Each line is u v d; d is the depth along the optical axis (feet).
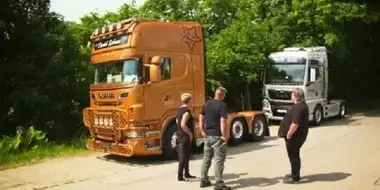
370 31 98.78
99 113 40.63
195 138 41.98
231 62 64.13
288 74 63.87
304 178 31.12
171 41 40.32
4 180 33.53
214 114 28.60
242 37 67.31
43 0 54.39
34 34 52.21
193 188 29.50
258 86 73.72
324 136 51.85
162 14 71.41
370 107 91.45
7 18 51.90
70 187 31.30
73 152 44.65
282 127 30.35
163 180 32.35
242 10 77.82
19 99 48.03
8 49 52.90
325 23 73.00
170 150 39.88
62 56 52.49
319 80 65.51
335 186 28.63
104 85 40.68
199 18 73.31
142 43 38.37
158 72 37.96
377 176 31.01
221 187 28.32
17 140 43.60
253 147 46.34
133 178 33.47
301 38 76.89
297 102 30.01
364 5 76.84
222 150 28.40
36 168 37.68
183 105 32.24
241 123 48.16
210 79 62.18
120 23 39.45
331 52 77.25
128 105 37.93
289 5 77.30
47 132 50.29
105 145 40.22
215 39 69.46
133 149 37.55
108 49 40.60
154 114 38.70
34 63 52.49
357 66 102.89
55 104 50.19
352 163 35.73
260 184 29.89
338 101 72.54
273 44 70.44
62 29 55.06
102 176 34.47
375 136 50.55
